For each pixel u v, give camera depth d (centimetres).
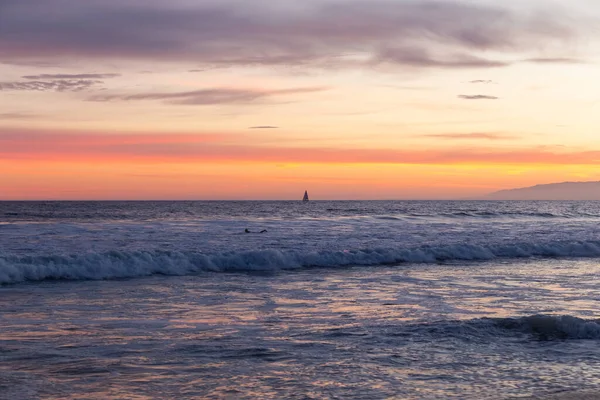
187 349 903
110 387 711
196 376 761
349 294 1505
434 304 1347
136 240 2811
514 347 925
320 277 1870
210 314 1213
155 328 1065
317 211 8194
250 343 945
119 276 1859
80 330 1042
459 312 1241
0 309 1263
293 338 984
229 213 7431
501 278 1845
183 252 2125
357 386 723
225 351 892
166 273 1938
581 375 775
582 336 993
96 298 1430
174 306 1316
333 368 802
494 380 750
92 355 862
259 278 1841
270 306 1318
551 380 750
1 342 941
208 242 2769
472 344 941
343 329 1052
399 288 1619
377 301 1391
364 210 8669
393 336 995
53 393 684
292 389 710
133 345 927
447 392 700
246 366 810
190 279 1812
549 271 2041
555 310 1274
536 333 1008
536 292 1543
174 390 702
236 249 2514
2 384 714
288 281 1770
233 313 1226
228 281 1764
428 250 2458
